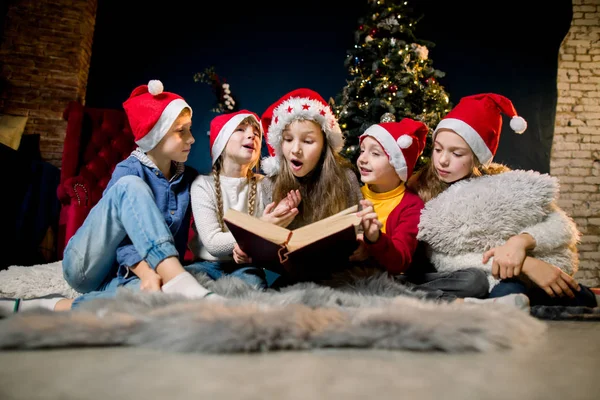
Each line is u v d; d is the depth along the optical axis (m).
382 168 1.60
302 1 4.42
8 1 3.67
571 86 4.19
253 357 0.63
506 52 4.31
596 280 3.91
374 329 0.73
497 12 4.36
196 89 4.17
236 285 1.21
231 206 1.59
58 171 3.35
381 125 1.67
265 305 0.91
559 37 4.24
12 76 3.62
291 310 0.79
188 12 4.27
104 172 3.24
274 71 4.30
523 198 1.50
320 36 4.39
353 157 3.28
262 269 1.57
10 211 2.92
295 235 1.18
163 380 0.50
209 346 0.65
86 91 4.04
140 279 1.22
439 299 1.33
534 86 4.23
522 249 1.40
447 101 3.57
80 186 2.72
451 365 0.60
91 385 0.47
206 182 1.58
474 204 1.52
